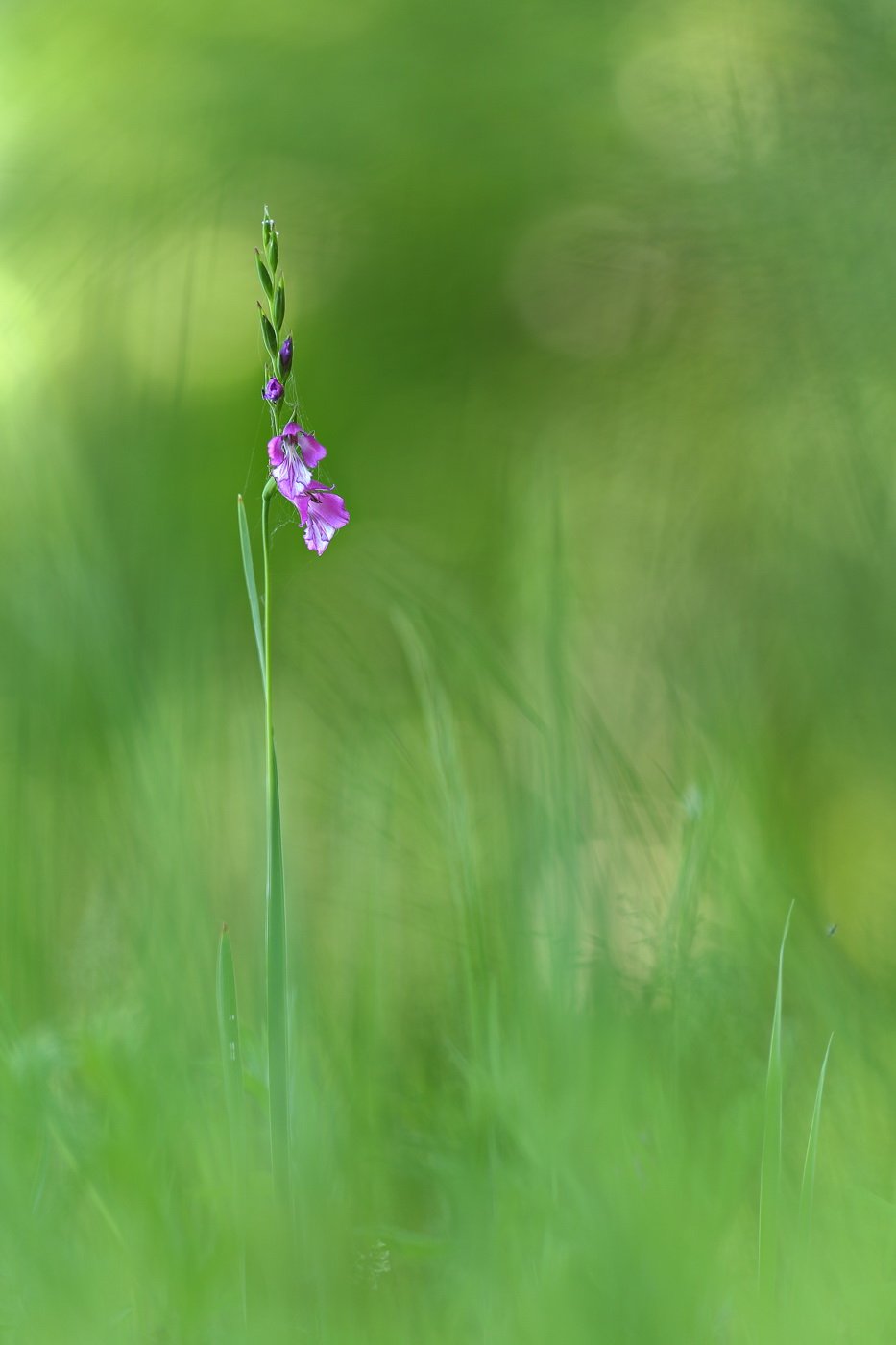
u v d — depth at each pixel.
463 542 4.50
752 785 3.04
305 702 3.71
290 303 4.81
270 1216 2.45
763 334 4.48
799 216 4.31
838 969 2.88
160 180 4.67
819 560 4.21
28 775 2.95
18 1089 2.58
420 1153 2.65
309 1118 2.56
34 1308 2.43
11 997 2.78
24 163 4.74
